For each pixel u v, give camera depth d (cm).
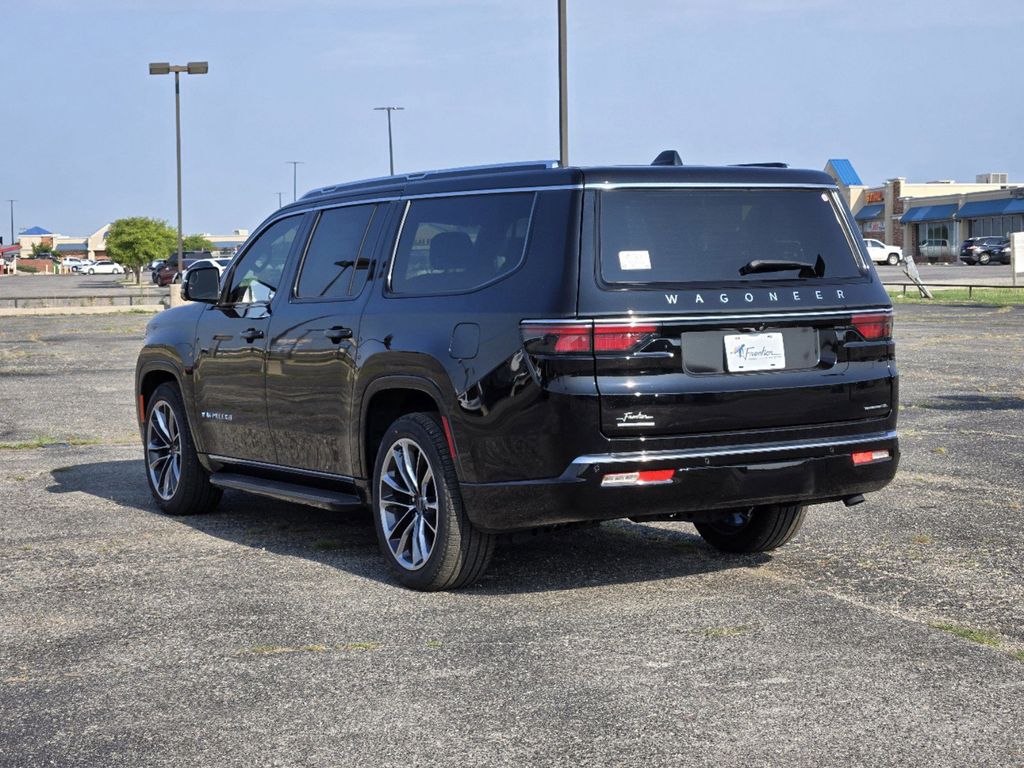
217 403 750
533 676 466
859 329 582
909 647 495
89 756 397
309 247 699
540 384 536
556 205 554
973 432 1098
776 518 639
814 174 597
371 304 632
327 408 657
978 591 582
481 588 600
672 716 421
